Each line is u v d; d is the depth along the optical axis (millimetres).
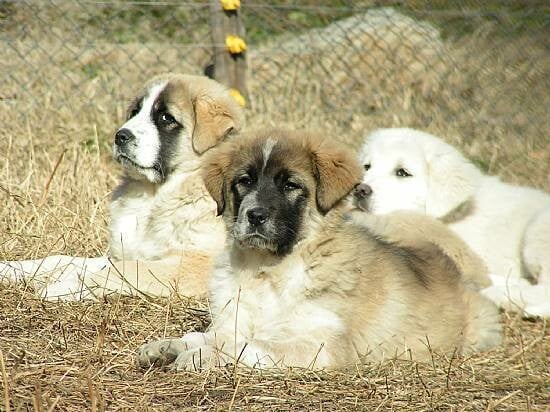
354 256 8602
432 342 8984
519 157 17594
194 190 11570
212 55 17641
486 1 21000
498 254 12164
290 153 8688
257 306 8633
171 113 11672
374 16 21641
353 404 7410
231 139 9336
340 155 8734
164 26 22250
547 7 21141
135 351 8547
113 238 11969
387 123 18500
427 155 12336
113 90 18750
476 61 20656
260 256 8586
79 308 9773
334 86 20125
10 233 11945
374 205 11836
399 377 8078
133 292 10664
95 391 7117
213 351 8070
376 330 8617
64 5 21312
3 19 20594
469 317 9523
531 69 20453
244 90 17062
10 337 8773
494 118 19094
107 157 15523
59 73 19391
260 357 7996
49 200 13258
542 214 11625
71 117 17203
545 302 10883
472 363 8719
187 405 7285
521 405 7492
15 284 10312
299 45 21562
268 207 8391
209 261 11266
